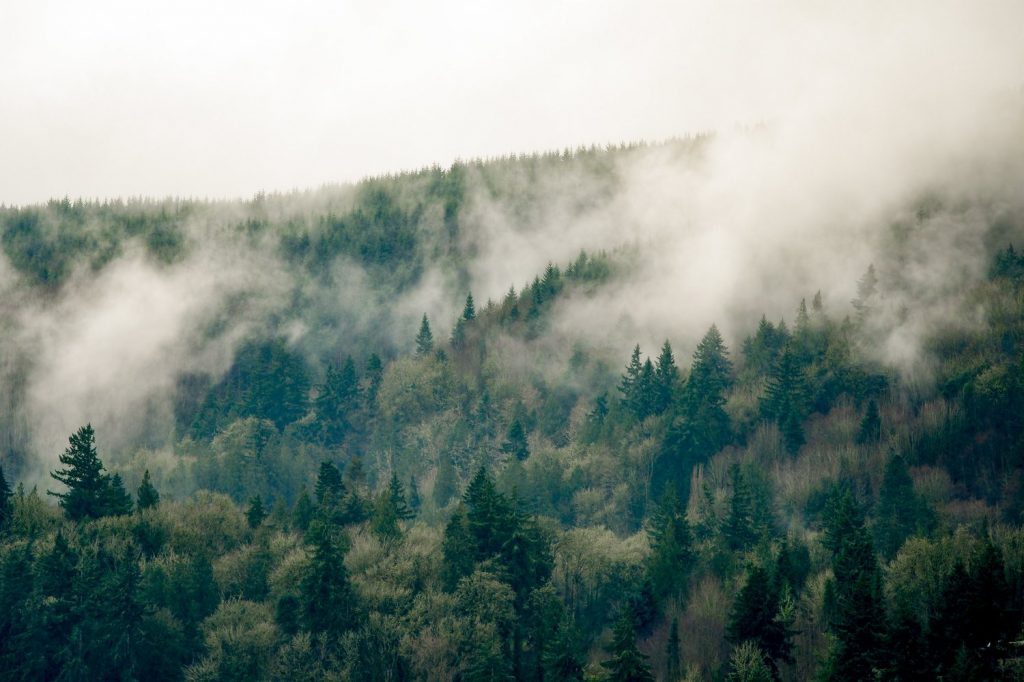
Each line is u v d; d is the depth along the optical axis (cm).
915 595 9275
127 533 10669
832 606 9119
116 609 8975
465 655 8806
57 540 9519
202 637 9338
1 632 9000
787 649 8450
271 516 12619
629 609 8475
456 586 9969
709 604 10156
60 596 9262
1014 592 8706
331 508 12212
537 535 10775
